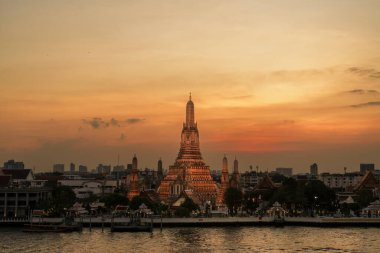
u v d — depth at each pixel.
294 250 194.88
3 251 191.12
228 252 189.75
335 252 190.38
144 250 193.75
